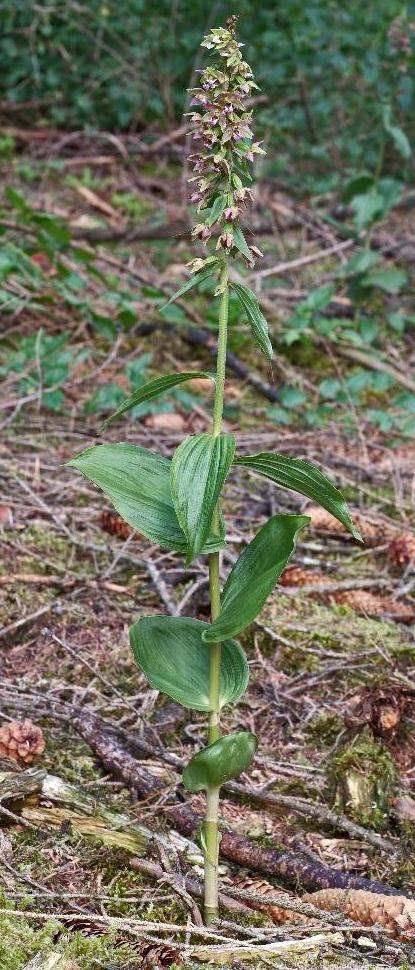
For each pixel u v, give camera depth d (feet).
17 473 13.29
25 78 26.02
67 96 25.68
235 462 6.67
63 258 18.56
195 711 9.89
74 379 15.89
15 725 8.78
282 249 20.52
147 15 25.18
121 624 10.86
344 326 17.69
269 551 6.71
